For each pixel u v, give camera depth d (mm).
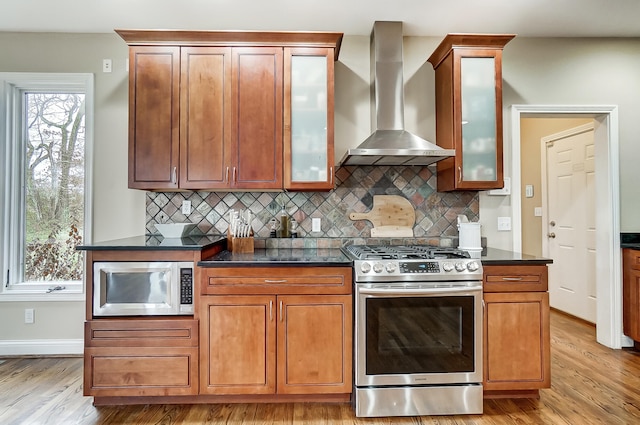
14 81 2896
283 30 2869
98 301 2143
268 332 2127
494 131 2652
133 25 2791
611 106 3018
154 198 2904
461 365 2104
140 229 2908
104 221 2908
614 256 3031
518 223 2957
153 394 2121
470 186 2631
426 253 2311
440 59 2840
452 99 2650
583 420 2018
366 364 2066
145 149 2531
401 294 2062
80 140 3012
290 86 2566
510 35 2590
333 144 2582
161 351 2129
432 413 2090
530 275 2199
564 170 4074
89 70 2922
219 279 2129
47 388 2365
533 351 2186
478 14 2652
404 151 2400
